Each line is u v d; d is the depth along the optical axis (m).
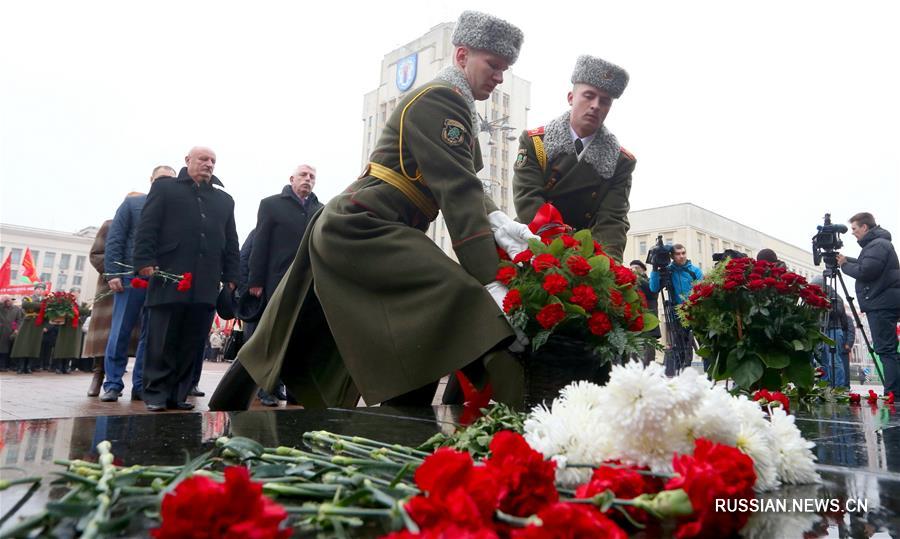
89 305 14.37
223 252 5.28
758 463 1.15
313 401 2.99
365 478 0.96
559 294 2.40
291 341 2.96
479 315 2.44
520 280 2.47
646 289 7.15
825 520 1.03
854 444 2.00
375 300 2.66
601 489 0.90
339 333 2.64
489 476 0.77
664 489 0.94
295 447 1.51
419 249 2.62
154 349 4.65
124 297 5.52
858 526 1.00
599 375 2.50
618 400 1.04
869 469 1.50
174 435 1.69
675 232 41.97
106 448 1.19
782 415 1.33
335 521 0.81
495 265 2.62
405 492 0.95
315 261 2.80
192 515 0.65
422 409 2.66
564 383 2.38
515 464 0.84
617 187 3.83
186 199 4.88
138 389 5.76
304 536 0.84
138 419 2.03
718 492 0.83
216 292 4.90
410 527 0.73
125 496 0.95
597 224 3.78
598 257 2.50
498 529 0.81
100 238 6.25
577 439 1.08
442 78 2.97
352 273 2.67
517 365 2.41
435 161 2.74
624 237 3.78
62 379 9.86
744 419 1.19
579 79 3.61
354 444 1.46
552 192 3.75
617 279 2.54
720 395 1.09
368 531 0.87
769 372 3.77
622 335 2.39
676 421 1.04
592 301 2.35
